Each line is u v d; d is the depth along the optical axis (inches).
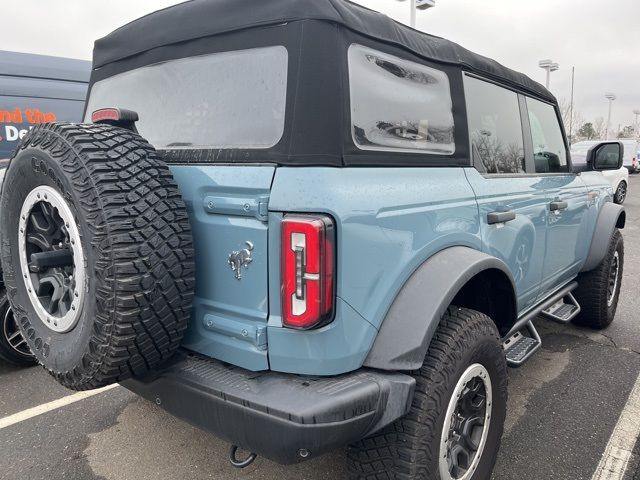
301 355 71.0
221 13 84.1
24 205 83.7
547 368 158.9
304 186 69.0
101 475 108.4
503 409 100.3
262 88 78.0
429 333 76.5
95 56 112.1
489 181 108.5
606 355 169.2
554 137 155.5
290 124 72.0
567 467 109.2
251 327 73.3
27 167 80.1
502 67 122.4
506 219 110.0
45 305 85.4
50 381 154.1
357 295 72.5
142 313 69.8
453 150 100.0
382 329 77.0
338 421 67.7
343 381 72.2
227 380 74.5
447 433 83.4
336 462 111.3
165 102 93.4
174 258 72.3
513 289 105.9
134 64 100.9
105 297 69.1
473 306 109.1
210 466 110.6
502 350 97.5
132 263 68.6
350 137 74.8
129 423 128.4
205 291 79.0
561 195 145.3
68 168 71.5
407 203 80.8
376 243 74.5
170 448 117.4
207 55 86.6
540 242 132.9
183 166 80.5
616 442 118.2
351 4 78.7
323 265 67.9
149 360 74.8
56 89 298.2
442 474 83.8
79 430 125.9
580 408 134.0
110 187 69.7
